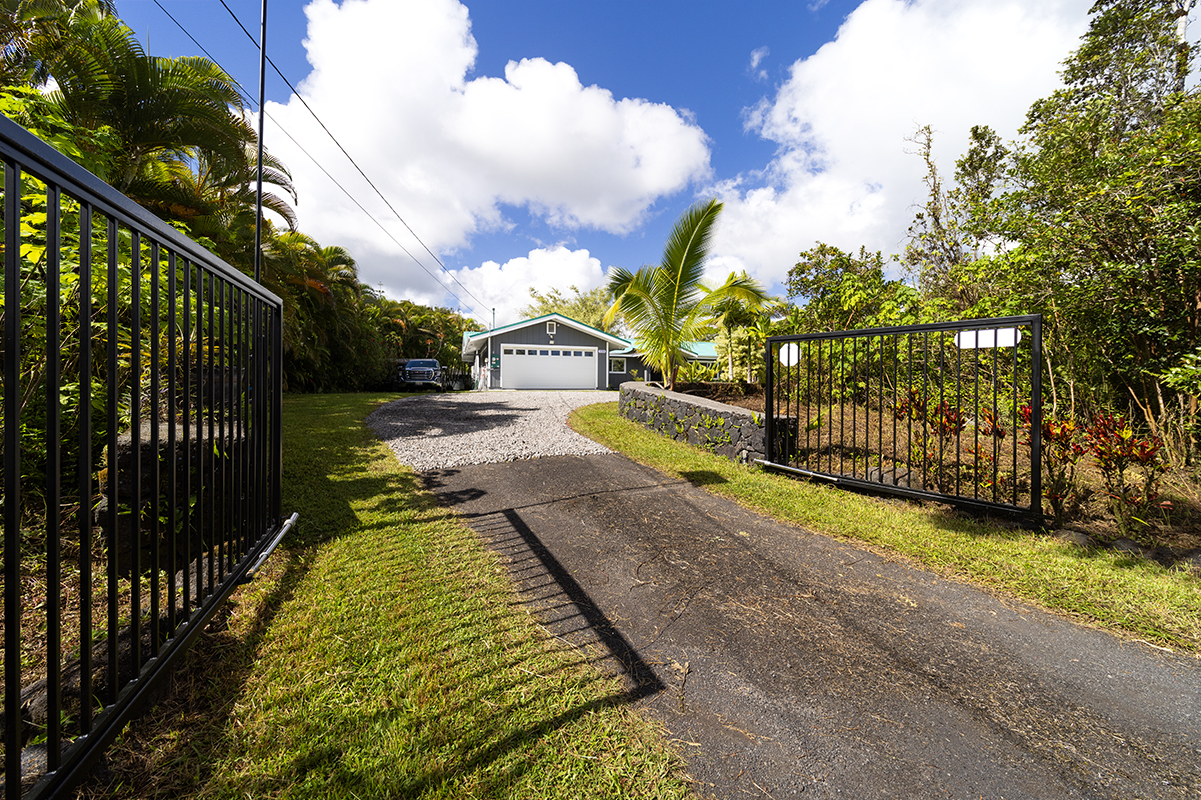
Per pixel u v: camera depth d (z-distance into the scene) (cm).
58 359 97
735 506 375
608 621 214
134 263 126
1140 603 224
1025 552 280
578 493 400
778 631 209
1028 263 458
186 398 158
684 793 130
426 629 200
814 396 724
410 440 587
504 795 127
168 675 154
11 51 557
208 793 123
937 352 572
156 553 140
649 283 715
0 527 209
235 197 883
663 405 646
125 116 674
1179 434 392
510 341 1762
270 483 267
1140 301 398
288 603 213
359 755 137
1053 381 461
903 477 396
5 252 86
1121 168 412
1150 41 610
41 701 138
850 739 149
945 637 205
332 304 1258
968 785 133
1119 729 154
